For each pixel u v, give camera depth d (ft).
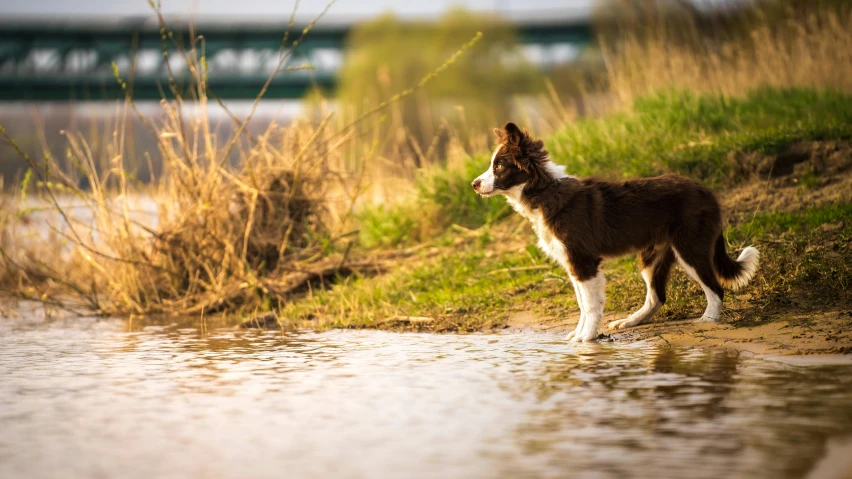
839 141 34.65
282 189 38.11
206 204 35.24
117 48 220.43
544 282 30.53
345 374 19.92
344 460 13.20
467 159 42.63
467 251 35.60
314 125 40.04
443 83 141.08
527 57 157.28
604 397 16.85
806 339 21.86
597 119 44.91
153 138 35.96
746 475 12.08
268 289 35.01
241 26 222.48
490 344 24.21
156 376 20.13
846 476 11.78
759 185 33.76
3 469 12.96
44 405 17.10
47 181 34.24
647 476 12.13
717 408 15.74
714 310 24.73
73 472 12.79
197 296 35.53
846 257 26.30
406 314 29.84
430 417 15.69
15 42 219.61
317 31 224.53
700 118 40.57
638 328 25.39
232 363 21.85
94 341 26.76
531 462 12.90
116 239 36.37
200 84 36.14
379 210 41.68
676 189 24.98
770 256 27.68
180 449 13.92
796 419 14.84
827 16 48.85
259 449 13.85
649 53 49.62
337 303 32.19
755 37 49.08
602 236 24.94
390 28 149.48
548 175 25.54
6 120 38.96
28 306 38.34
